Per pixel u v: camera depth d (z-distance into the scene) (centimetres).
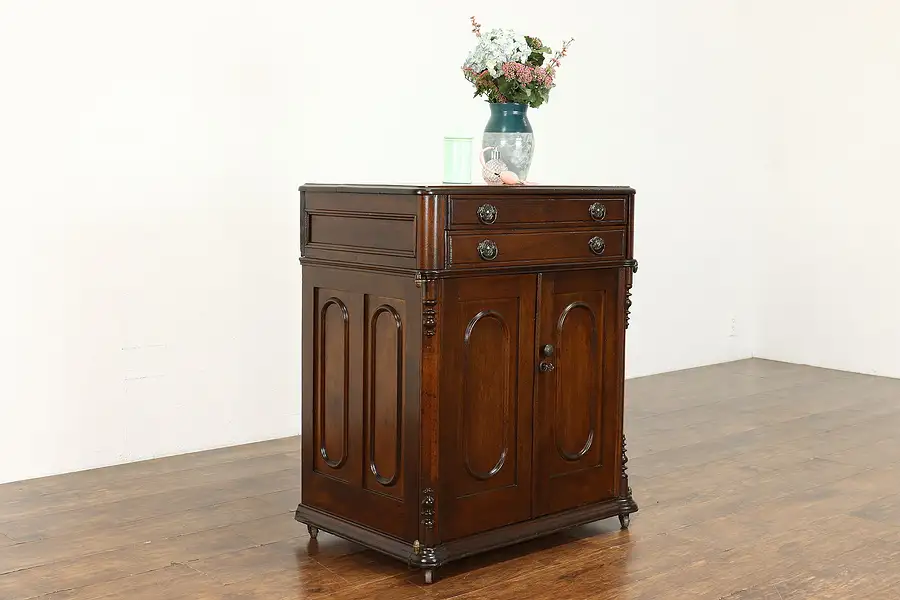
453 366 299
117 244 409
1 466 388
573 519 332
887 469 421
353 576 301
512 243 309
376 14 480
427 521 296
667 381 609
